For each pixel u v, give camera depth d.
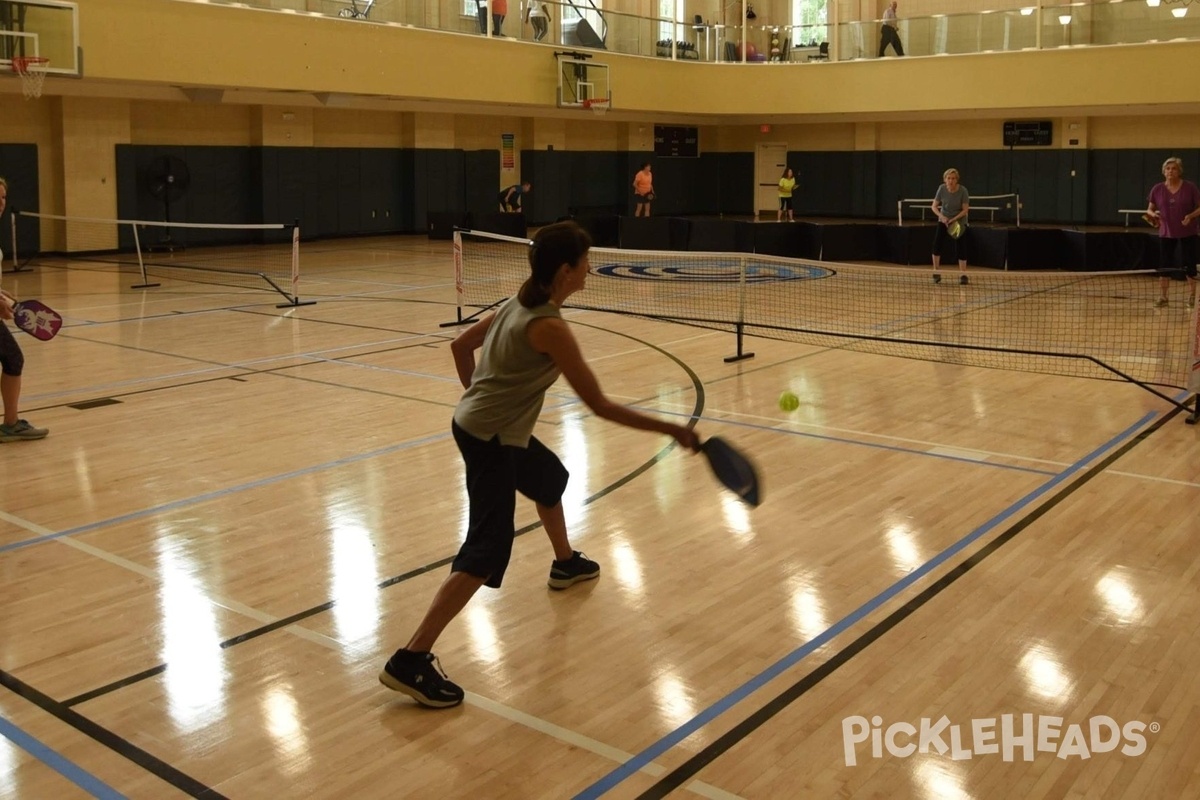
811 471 7.21
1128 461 7.36
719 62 29.00
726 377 10.33
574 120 31.92
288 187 26.23
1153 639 4.64
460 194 29.73
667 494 6.73
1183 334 12.52
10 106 21.41
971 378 10.24
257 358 11.22
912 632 4.73
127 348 11.77
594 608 5.04
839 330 13.12
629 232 24.14
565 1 26.22
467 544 4.18
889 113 28.42
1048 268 20.09
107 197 22.81
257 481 7.00
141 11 19.42
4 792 3.55
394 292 16.75
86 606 5.05
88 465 7.36
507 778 3.63
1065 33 24.44
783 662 4.46
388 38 22.88
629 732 3.92
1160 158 27.53
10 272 19.28
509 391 4.09
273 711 4.09
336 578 5.39
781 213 29.77
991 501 6.54
